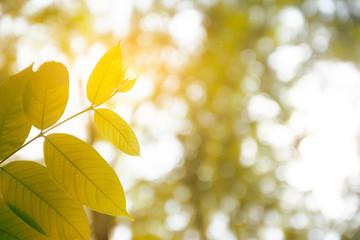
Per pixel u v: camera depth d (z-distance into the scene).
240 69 8.61
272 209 7.92
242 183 8.01
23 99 0.65
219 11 8.31
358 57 8.24
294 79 8.73
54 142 0.67
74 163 0.68
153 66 7.54
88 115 4.20
